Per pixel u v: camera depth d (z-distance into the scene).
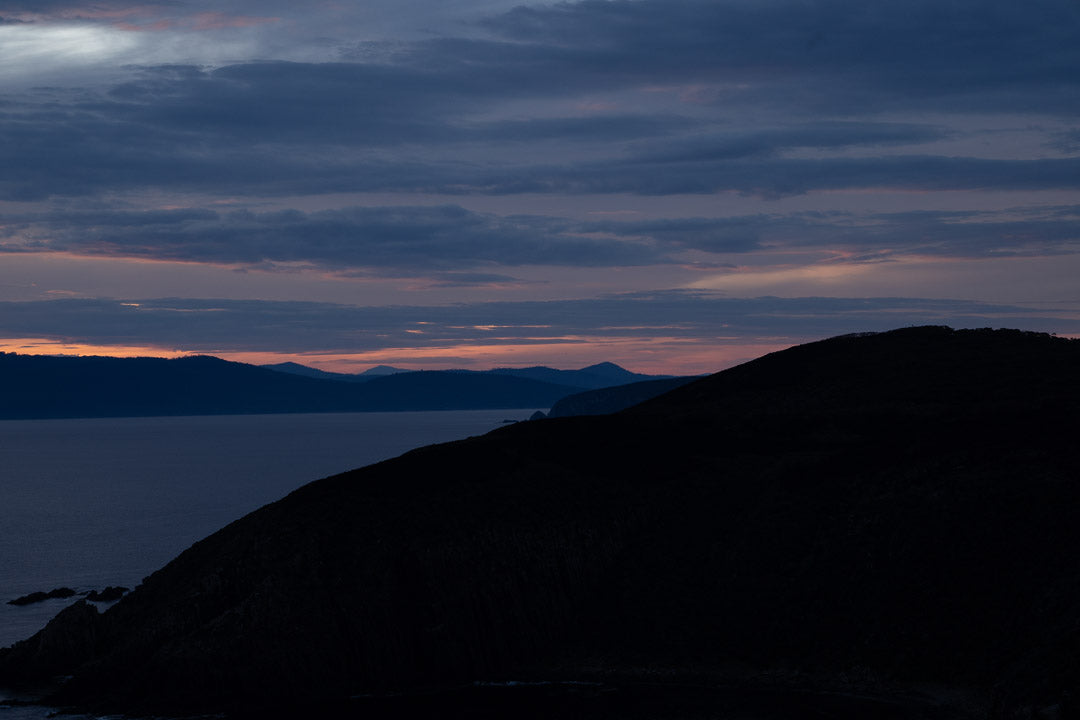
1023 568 52.50
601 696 53.00
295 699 54.56
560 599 61.84
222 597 60.09
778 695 50.88
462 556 61.28
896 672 50.66
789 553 61.25
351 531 62.84
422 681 57.00
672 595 61.28
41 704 54.38
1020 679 45.00
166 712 52.53
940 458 63.59
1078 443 60.53
